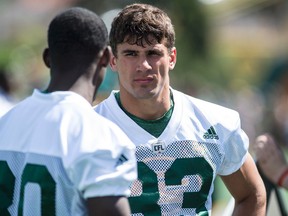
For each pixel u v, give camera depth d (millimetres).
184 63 37531
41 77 40969
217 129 10750
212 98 40000
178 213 10422
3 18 56125
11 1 57812
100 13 36969
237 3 40438
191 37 37844
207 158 10609
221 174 11102
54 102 8859
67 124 8664
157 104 10414
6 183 8875
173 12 36875
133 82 10133
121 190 8414
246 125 36438
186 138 10562
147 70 10039
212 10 39094
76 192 8492
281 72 48281
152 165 10430
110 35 10281
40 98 9008
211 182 10641
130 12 10078
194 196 10492
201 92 39031
